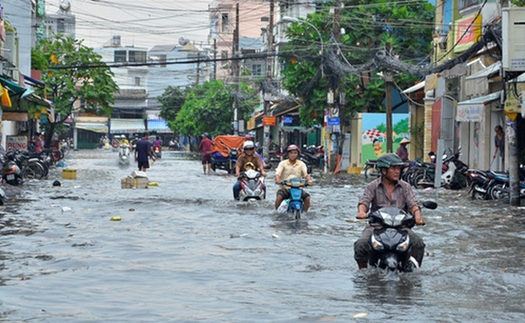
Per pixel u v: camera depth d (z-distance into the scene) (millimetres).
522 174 25391
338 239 15719
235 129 80938
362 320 8641
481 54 33062
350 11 52531
